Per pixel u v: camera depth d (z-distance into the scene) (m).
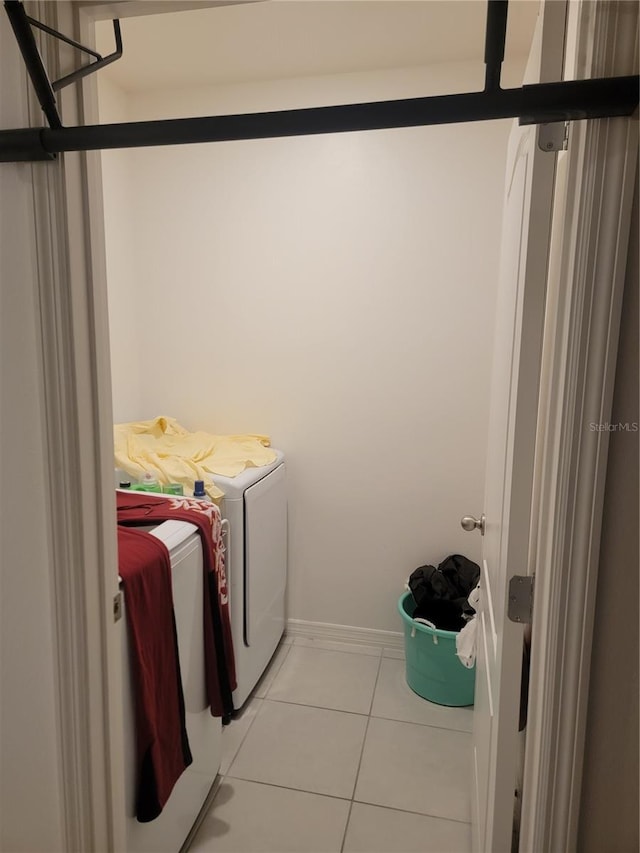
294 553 2.61
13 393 0.97
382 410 2.42
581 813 0.87
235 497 1.99
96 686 1.05
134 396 2.62
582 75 0.74
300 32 1.95
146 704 1.24
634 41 0.71
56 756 1.05
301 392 2.49
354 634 2.60
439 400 2.36
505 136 2.16
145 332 2.61
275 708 2.17
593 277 0.75
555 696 0.84
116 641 1.11
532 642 0.90
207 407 2.60
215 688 1.65
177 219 2.50
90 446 1.01
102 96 2.28
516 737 0.99
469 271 2.26
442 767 1.88
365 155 2.29
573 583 0.81
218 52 2.09
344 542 2.55
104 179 2.32
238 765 1.88
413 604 2.43
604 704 0.84
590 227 0.74
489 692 1.19
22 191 0.91
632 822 0.83
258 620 2.20
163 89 2.40
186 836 1.56
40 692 1.05
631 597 0.81
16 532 1.01
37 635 1.03
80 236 0.95
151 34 1.95
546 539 0.85
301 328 2.45
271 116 0.76
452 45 2.03
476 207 2.21
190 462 2.07
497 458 1.29
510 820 1.01
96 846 1.08
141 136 0.80
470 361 2.30
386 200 2.29
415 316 2.33
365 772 1.85
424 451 2.40
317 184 2.34
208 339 2.55
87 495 1.00
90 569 1.02
